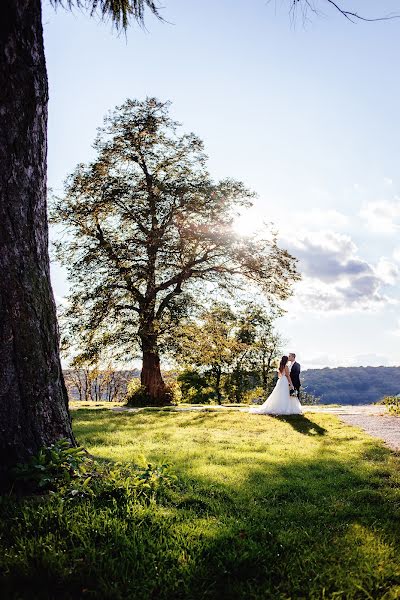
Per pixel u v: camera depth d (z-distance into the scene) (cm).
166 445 906
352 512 493
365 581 333
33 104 493
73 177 2947
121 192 2812
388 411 1658
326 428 1253
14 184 476
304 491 582
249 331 4716
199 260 2934
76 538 368
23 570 320
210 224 2845
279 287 2969
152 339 2816
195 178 2972
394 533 424
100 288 2797
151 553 358
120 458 686
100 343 2831
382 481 626
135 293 2881
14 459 452
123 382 5084
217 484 589
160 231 2792
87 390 5100
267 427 1282
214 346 2941
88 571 326
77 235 2936
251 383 5141
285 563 361
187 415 1592
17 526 376
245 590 325
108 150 2938
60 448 475
